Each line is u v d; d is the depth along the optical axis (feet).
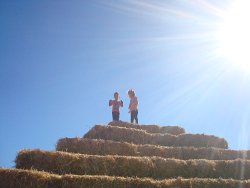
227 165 62.85
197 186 54.19
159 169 59.62
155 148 66.28
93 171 55.72
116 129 72.13
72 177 49.39
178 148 67.51
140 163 58.65
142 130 73.77
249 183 55.93
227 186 55.26
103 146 63.77
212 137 77.25
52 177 48.78
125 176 57.16
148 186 52.11
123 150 64.44
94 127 72.13
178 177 55.11
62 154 55.16
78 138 63.52
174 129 82.17
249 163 63.21
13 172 47.62
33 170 49.39
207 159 67.92
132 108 82.69
